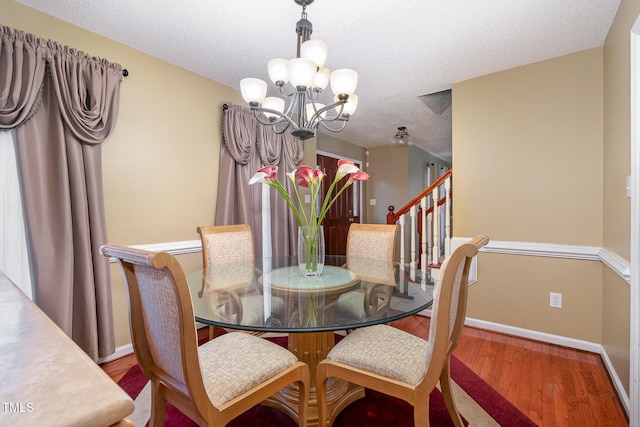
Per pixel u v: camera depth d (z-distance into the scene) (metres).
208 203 2.77
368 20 1.90
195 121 2.67
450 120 4.04
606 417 1.54
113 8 1.81
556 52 2.29
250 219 3.07
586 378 1.90
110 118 2.05
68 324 1.82
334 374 1.26
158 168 2.41
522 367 2.04
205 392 0.95
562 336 2.37
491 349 2.31
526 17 1.87
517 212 2.54
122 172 2.20
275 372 1.16
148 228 2.35
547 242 2.42
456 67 2.53
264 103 1.89
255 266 2.16
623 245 1.71
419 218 4.04
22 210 1.75
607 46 2.06
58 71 1.80
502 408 1.61
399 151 5.60
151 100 2.36
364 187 5.84
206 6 1.79
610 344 1.97
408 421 1.52
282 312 1.30
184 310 0.87
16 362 0.41
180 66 2.54
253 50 2.28
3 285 0.84
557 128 2.37
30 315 0.60
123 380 1.87
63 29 1.92
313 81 1.53
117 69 2.09
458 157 2.80
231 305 1.38
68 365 0.41
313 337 1.62
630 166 1.57
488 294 2.67
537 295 2.46
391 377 1.16
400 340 1.38
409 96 3.18
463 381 1.88
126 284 1.08
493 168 2.64
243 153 2.92
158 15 1.87
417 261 3.98
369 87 2.93
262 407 1.65
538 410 1.60
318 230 1.79
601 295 2.21
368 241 2.51
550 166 2.40
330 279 1.74
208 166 2.77
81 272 1.89
